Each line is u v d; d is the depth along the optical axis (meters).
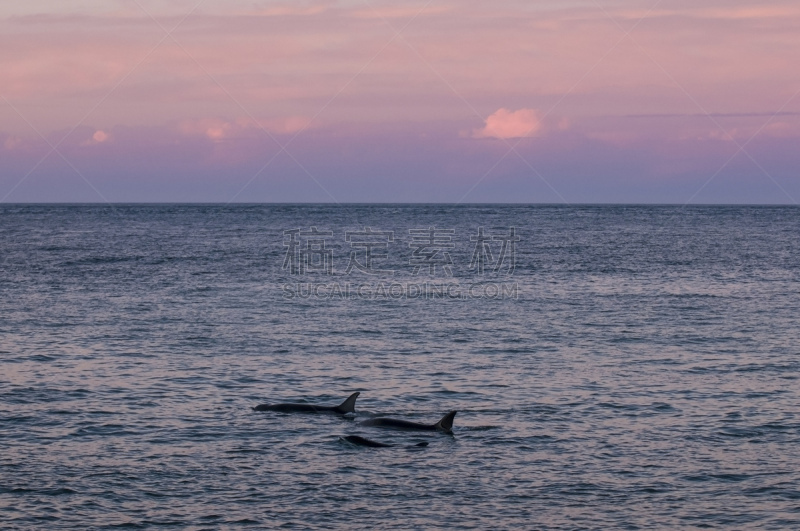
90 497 31.72
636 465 35.56
